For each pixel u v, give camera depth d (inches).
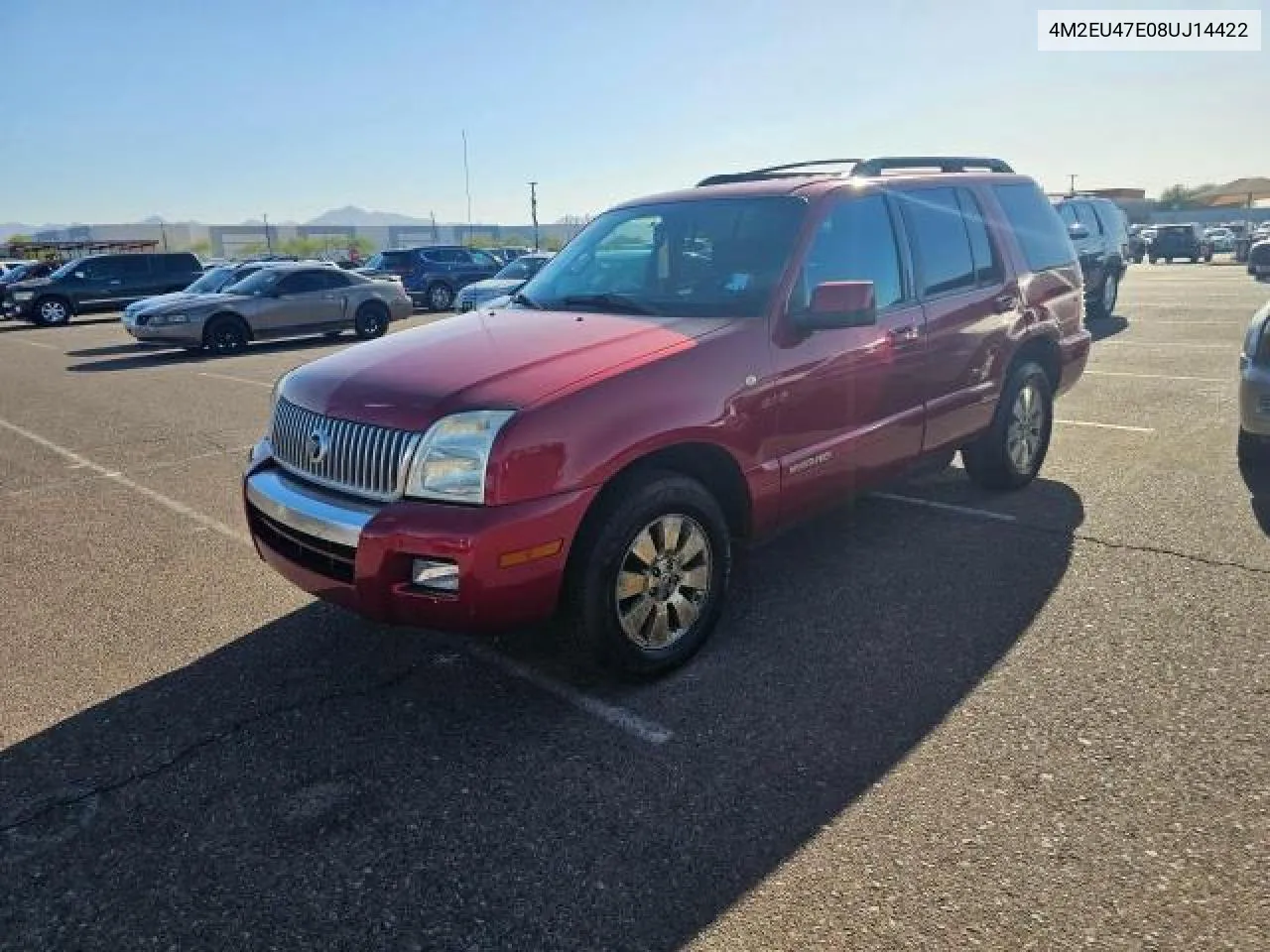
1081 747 121.8
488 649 157.8
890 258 184.7
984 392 209.5
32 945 95.0
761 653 152.3
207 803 117.5
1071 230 479.2
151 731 135.2
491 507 123.6
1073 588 171.9
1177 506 215.9
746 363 149.5
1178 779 113.9
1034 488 235.5
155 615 176.6
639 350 141.6
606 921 95.4
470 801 116.1
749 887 99.4
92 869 106.0
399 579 126.8
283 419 151.2
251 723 136.4
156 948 94.0
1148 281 1012.5
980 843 104.3
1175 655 144.9
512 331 156.1
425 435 126.6
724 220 175.3
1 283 1074.1
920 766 119.6
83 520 238.2
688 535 145.2
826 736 127.6
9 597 187.2
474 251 1099.3
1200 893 95.0
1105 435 285.9
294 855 107.2
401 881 102.4
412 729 133.6
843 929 92.7
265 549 149.1
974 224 210.5
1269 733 123.0
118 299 1000.9
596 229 197.8
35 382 507.8
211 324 639.1
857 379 171.0
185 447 323.0
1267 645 147.0
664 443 137.0
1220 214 2792.8
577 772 121.6
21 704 144.2
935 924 92.7
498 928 95.1
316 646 161.3
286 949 93.4
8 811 117.1
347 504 132.9
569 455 127.1
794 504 163.0
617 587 135.5
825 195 172.2
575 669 149.7
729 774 120.0
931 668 144.9
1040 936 90.5
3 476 287.6
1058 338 234.4
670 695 140.3
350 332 780.6
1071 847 102.8
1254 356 225.5
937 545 196.9
